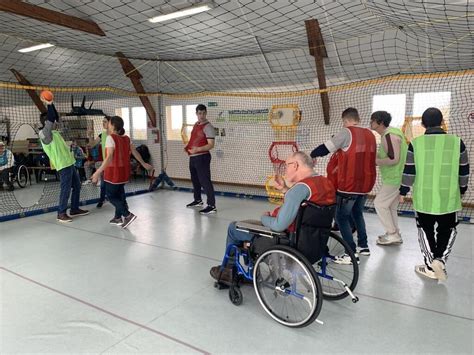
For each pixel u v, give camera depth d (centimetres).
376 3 362
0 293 274
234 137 795
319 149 307
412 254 354
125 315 240
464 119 555
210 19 473
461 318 236
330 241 312
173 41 562
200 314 242
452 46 475
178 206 585
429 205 275
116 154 434
